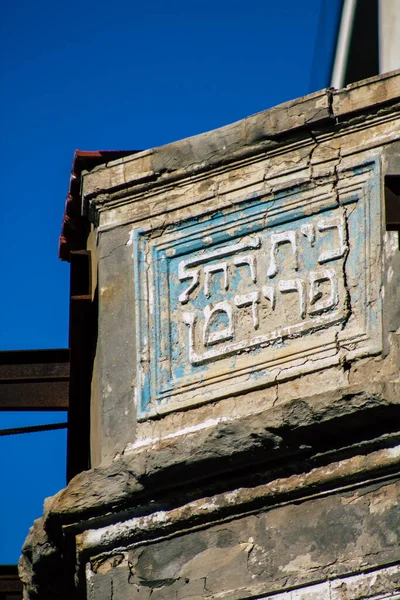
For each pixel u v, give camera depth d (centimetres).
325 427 2350
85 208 2647
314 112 2492
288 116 2509
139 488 2441
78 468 2698
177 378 2492
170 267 2544
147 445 2473
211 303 2500
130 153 2647
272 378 2420
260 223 2495
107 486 2464
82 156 2639
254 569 2383
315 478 2370
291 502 2392
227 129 2545
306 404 2355
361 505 2352
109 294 2583
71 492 2477
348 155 2472
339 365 2388
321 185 2473
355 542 2341
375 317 2391
